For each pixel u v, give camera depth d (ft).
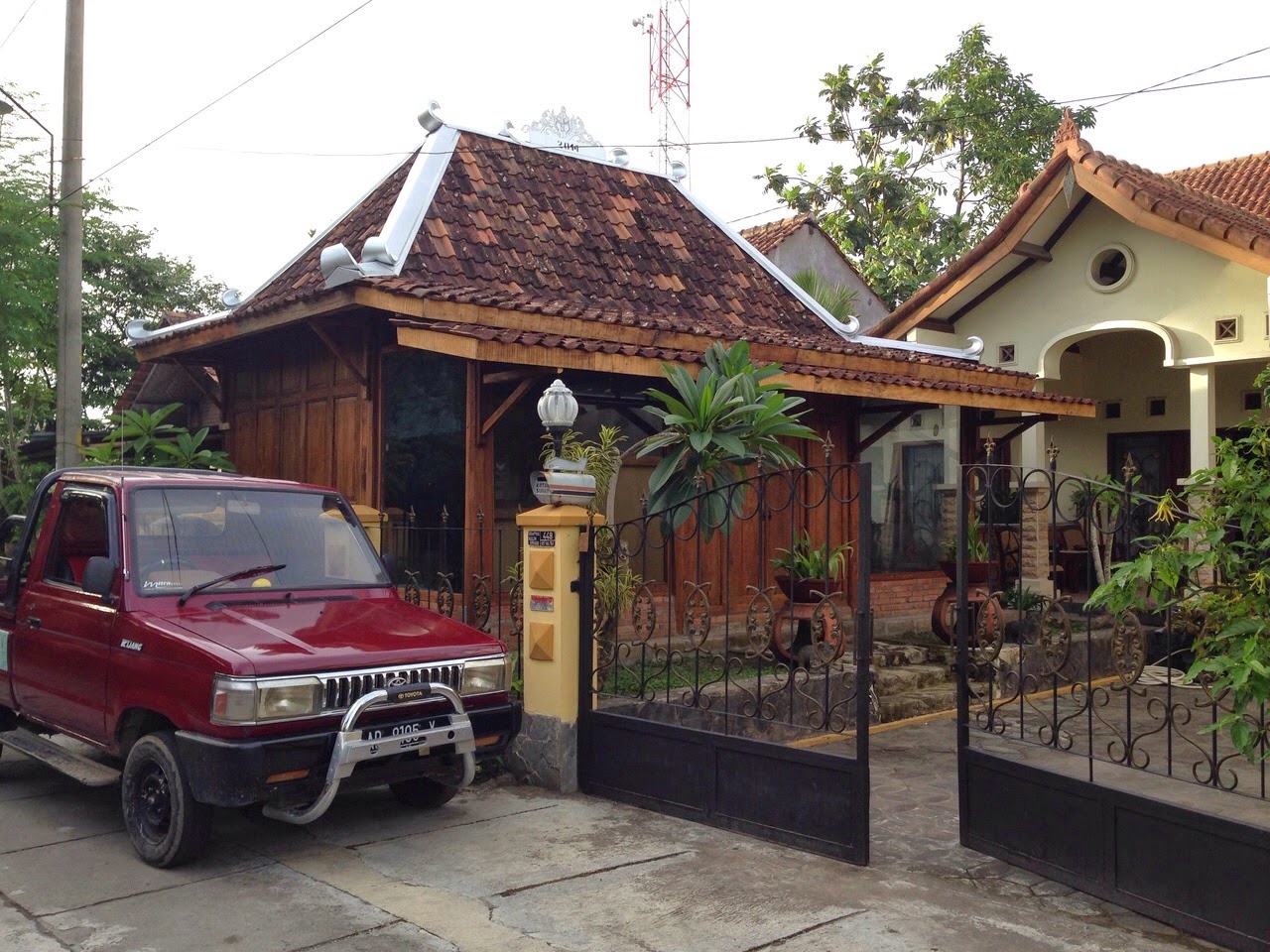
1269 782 22.25
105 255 44.86
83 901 15.76
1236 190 49.83
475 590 24.45
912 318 46.96
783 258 67.46
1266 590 14.37
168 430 36.96
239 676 16.06
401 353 29.81
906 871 17.16
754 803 18.93
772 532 33.42
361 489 30.81
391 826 19.56
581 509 22.12
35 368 48.70
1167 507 15.57
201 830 16.84
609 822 19.86
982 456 40.09
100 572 18.15
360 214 37.29
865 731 17.33
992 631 20.95
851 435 35.94
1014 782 17.33
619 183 41.47
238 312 31.42
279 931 14.64
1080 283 44.39
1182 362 40.88
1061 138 41.50
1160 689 32.22
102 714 18.48
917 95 86.33
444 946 14.17
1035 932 14.64
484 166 37.27
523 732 22.67
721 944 14.26
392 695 17.30
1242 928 13.70
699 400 23.67
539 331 26.23
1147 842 15.05
